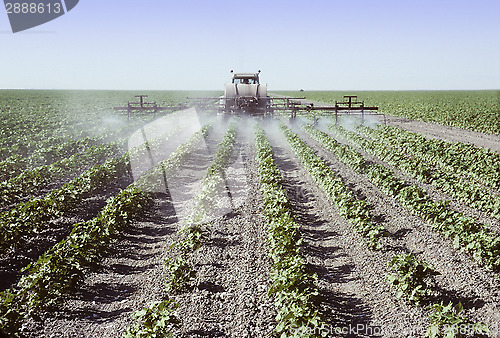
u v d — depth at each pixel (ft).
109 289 28.19
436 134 94.02
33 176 52.16
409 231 36.37
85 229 34.58
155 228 39.93
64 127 118.83
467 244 31.86
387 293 26.48
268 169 53.16
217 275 29.22
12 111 184.65
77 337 22.58
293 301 22.76
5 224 33.91
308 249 33.45
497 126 99.71
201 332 22.57
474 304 24.63
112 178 55.83
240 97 100.17
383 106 188.96
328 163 64.80
